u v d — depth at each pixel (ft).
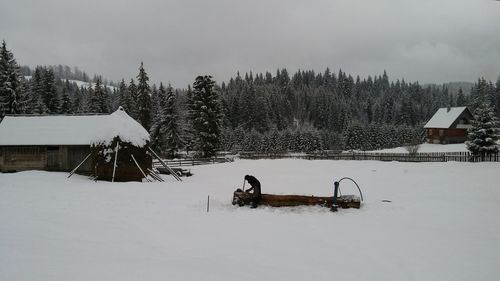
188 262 30.30
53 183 80.89
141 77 208.44
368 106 526.57
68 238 36.70
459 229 41.91
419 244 36.17
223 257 31.91
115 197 62.64
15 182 81.46
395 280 27.27
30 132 106.42
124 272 27.27
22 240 35.27
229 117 381.81
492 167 106.01
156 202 58.39
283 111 495.41
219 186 81.10
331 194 69.56
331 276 27.84
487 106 137.80
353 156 162.30
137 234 39.09
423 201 59.52
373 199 61.72
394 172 107.24
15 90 168.96
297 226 43.52
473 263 30.86
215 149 179.11
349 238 38.29
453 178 88.48
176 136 189.06
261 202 55.83
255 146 284.82
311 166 131.03
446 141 249.75
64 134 105.29
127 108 236.63
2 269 27.02
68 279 25.45
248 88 377.09
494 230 41.39
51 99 251.60
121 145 90.12
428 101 564.30
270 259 31.58
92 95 246.68
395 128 345.72
